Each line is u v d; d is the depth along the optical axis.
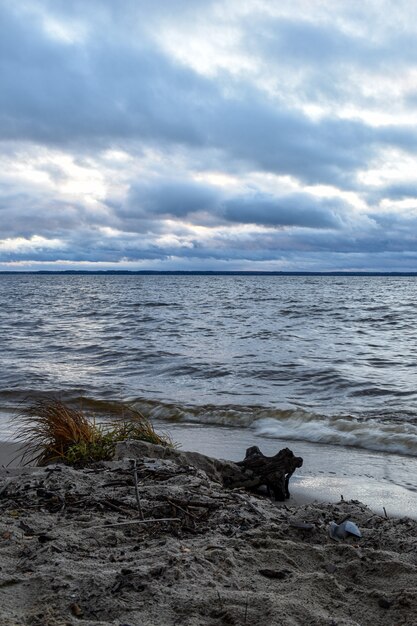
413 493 6.86
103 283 174.88
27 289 114.25
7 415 11.98
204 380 15.89
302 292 93.75
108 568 3.48
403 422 10.86
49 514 4.75
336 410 12.18
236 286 135.25
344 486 7.16
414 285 144.62
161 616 2.95
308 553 3.95
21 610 2.99
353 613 3.13
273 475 6.56
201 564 3.58
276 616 2.93
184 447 9.41
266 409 11.84
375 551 4.01
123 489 5.45
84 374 17.05
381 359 19.50
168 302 60.94
